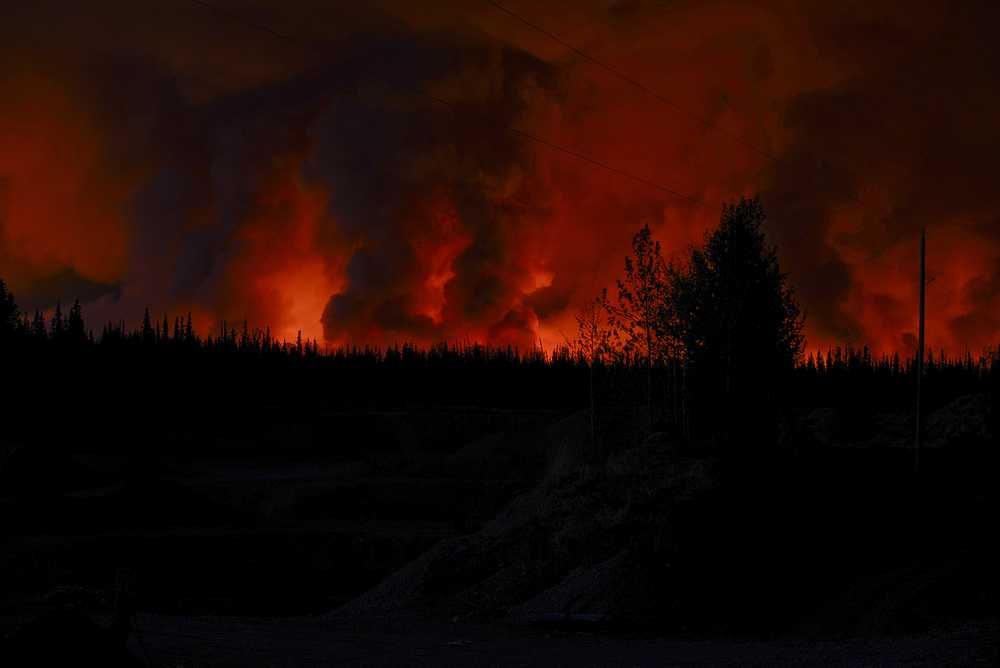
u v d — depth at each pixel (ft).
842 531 90.84
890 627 67.62
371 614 93.91
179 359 393.91
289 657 59.00
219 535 167.73
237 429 332.19
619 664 54.85
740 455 109.60
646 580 80.94
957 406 183.01
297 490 215.72
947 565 78.74
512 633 73.67
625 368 152.35
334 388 422.00
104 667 41.50
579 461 155.33
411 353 453.58
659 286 136.77
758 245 124.67
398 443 322.96
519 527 111.34
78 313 375.45
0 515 168.86
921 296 131.13
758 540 87.25
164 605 137.28
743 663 53.78
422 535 173.88
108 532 172.04
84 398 339.98
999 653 50.19
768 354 120.57
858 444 196.34
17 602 81.20
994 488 110.01
